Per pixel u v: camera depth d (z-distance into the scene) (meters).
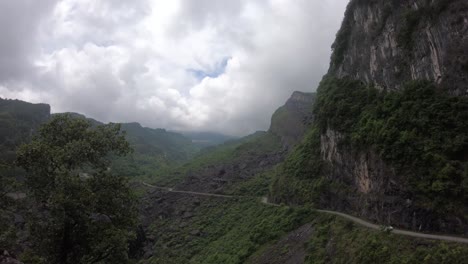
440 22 45.06
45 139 31.98
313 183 63.44
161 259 72.88
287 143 146.62
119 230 30.12
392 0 56.81
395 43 54.72
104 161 33.53
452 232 33.94
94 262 30.16
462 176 34.91
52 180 27.84
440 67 44.31
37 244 28.06
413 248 33.25
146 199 116.00
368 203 45.94
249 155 150.38
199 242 78.44
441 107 41.16
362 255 36.75
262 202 82.44
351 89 64.69
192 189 118.12
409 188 39.03
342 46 77.50
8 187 28.03
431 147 38.84
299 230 54.66
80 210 27.41
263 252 55.47
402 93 47.69
